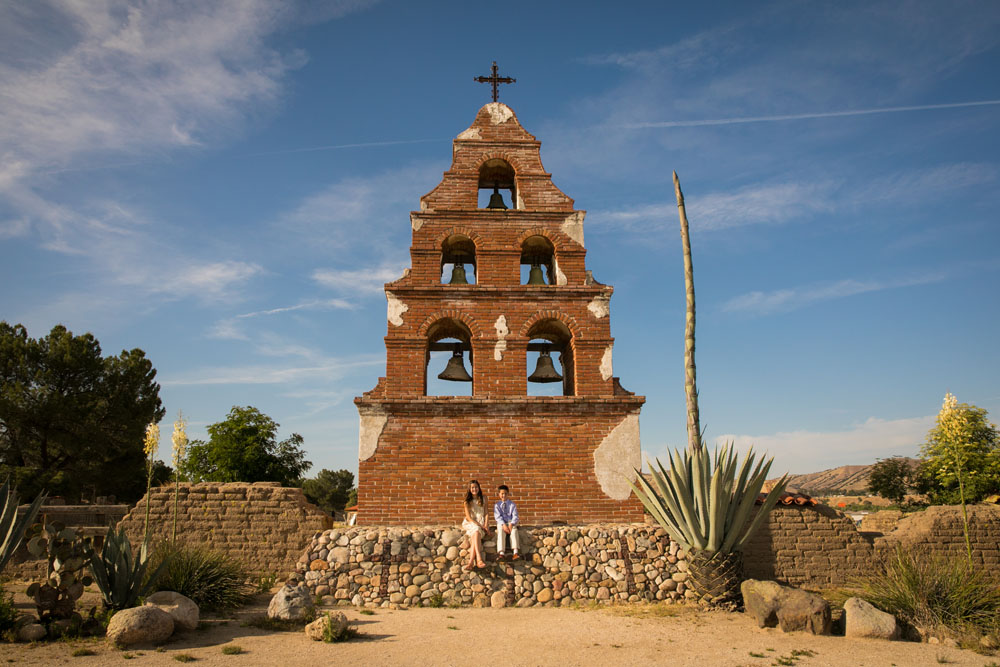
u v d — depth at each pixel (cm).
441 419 1553
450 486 1517
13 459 3472
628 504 1530
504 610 1212
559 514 1515
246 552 1692
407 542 1309
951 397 1378
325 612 1034
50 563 1002
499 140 1811
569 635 1003
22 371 3491
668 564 1318
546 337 1806
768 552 1656
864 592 1209
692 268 1460
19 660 834
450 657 869
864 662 871
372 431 1537
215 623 1086
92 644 920
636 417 1585
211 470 3769
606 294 1667
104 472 3622
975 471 2147
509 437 1552
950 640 979
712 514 1256
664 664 846
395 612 1188
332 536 1318
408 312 1631
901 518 1989
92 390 3656
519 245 1708
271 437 3884
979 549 1677
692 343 1409
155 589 1179
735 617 1152
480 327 1633
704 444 1331
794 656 894
